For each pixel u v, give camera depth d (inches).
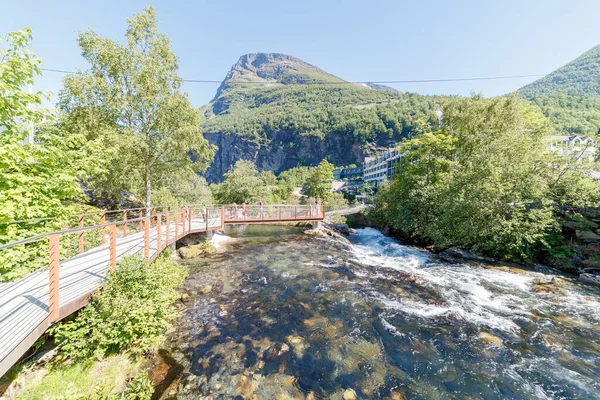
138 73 621.3
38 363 168.2
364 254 591.8
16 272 228.5
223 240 685.9
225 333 247.9
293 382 186.4
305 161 6678.2
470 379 194.4
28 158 240.2
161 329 227.0
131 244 394.0
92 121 562.3
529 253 491.8
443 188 653.3
